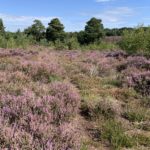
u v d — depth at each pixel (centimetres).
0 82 830
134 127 669
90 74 1312
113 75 1311
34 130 489
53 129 506
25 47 3014
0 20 5316
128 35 2230
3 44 2816
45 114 592
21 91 745
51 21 6325
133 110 759
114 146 563
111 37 6259
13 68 1110
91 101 795
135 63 1462
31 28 6134
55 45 3909
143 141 592
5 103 618
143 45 2136
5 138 453
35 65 1130
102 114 718
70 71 1353
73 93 776
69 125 546
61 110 638
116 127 630
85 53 2588
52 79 1047
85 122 684
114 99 901
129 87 1023
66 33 6419
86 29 6488
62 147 452
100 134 616
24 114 569
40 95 741
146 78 1027
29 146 440
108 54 2239
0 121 507
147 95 914
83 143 557
